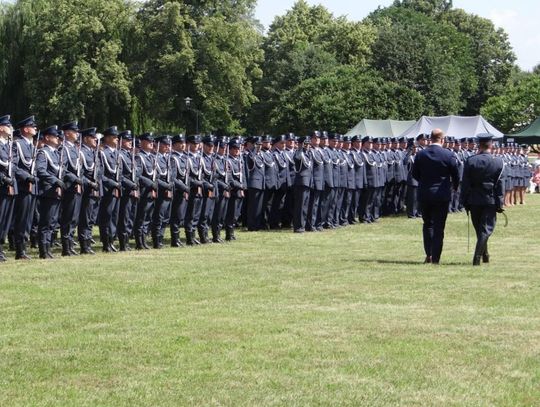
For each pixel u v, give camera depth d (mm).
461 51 89250
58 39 58688
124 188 18344
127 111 62719
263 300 11992
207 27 61500
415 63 75750
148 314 10945
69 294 12336
